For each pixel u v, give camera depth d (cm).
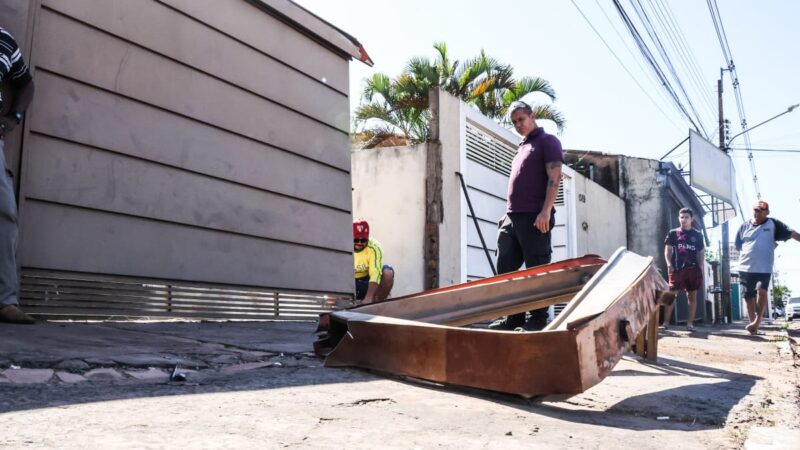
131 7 442
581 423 189
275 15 561
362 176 894
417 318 307
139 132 442
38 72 385
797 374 359
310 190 587
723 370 356
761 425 201
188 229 472
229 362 255
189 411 162
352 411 178
